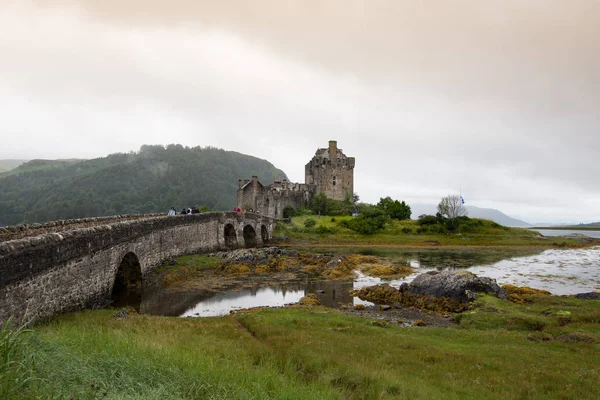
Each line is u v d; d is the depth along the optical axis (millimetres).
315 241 93375
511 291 39469
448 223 104250
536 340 22250
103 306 26703
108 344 12289
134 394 8727
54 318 19500
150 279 38500
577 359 18422
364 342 19984
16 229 24531
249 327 23109
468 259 70625
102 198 185250
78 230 23203
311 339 20062
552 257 75125
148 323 21828
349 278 48188
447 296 34156
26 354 8680
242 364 14203
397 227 105062
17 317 16188
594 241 102625
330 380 13617
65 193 185625
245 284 42812
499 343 21578
